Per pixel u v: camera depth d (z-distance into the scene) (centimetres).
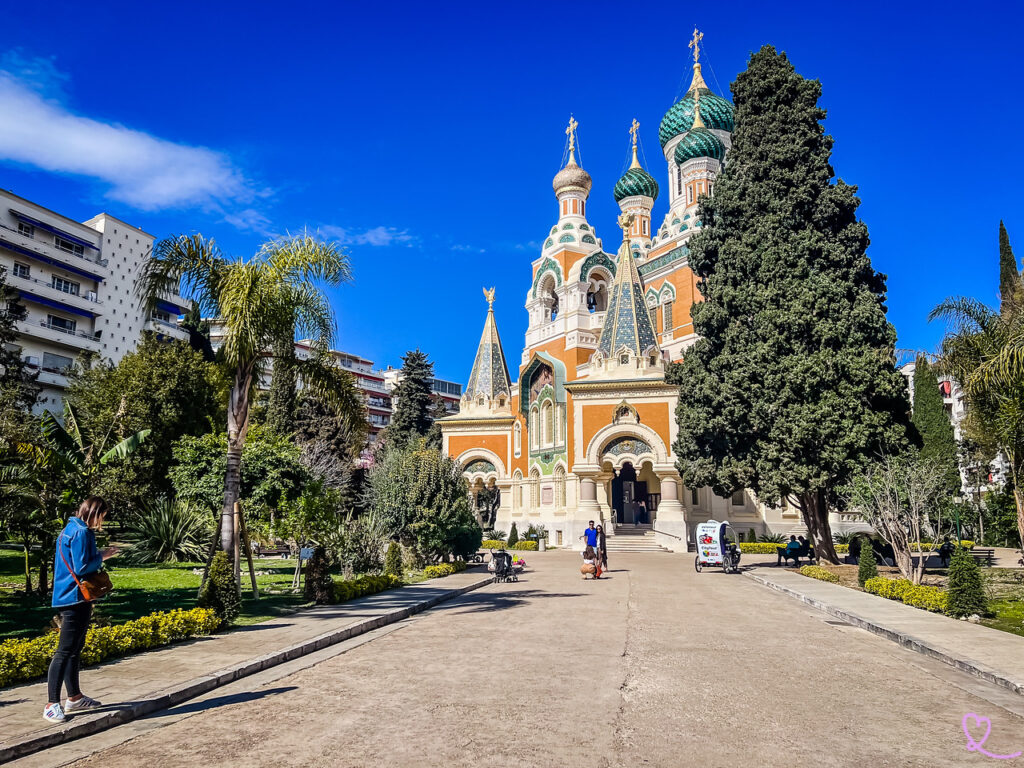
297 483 2225
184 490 2284
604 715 752
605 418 3972
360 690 865
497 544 4172
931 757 630
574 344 5147
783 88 2975
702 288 3180
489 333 5272
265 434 2427
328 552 2219
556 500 4303
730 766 605
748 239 2867
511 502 4859
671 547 3756
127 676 890
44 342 5222
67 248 5516
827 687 884
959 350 2073
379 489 2584
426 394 5925
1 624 1311
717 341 2980
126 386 3303
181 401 3428
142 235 6069
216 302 1558
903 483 2159
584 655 1071
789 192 2880
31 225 5241
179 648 1076
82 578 732
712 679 919
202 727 718
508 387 5194
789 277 2738
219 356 1563
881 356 2552
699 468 2927
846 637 1259
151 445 3052
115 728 716
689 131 5325
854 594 1808
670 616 1490
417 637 1246
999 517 4084
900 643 1193
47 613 1429
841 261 2727
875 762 617
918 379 4794
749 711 772
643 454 3909
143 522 2564
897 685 900
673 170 5666
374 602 1644
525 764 607
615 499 4831
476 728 708
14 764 612
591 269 5353
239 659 991
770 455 2616
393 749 646
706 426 2852
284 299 1526
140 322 6003
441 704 797
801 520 4125
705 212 3186
